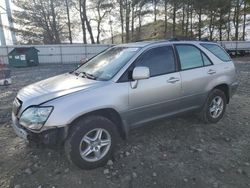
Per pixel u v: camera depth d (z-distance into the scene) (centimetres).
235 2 4400
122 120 389
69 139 344
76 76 437
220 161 397
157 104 426
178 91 451
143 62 418
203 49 509
